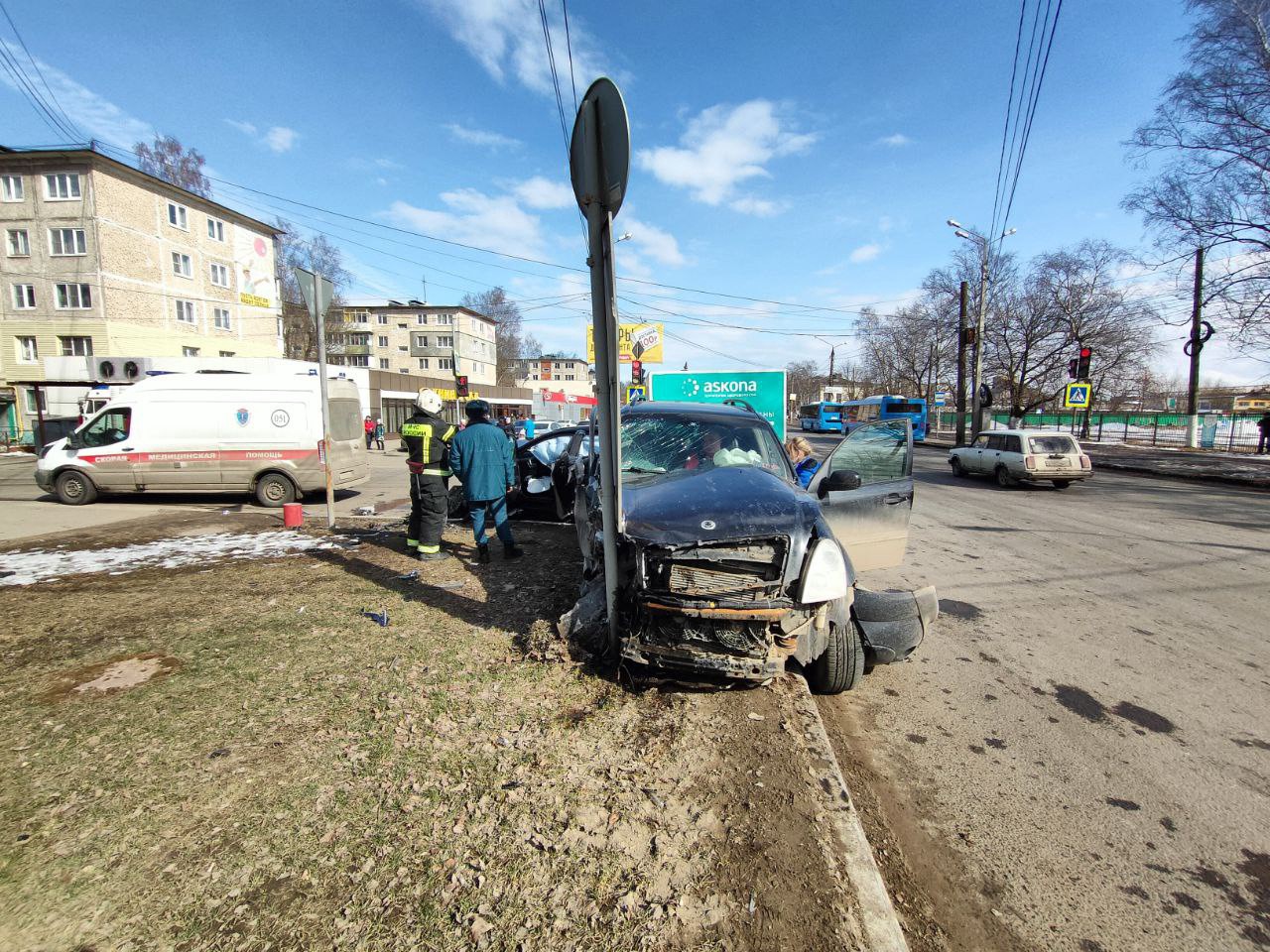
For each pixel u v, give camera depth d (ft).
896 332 163.22
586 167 9.70
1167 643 15.40
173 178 120.57
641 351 86.17
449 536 24.16
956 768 9.95
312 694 10.43
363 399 98.32
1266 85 53.16
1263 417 75.05
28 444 85.61
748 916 6.05
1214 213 59.31
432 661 11.76
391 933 5.68
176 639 12.87
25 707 9.90
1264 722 11.45
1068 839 8.27
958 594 19.44
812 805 7.80
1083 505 39.37
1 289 98.58
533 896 6.19
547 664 11.57
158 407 32.99
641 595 10.34
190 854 6.65
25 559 20.16
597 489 13.21
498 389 179.32
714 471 13.25
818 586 10.32
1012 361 121.49
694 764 8.65
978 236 88.28
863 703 12.15
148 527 26.58
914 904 7.10
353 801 7.60
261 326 129.08
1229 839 8.27
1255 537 28.19
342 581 17.35
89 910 5.88
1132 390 140.15
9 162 95.96
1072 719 11.55
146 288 104.63
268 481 33.42
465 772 8.29
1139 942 6.61
